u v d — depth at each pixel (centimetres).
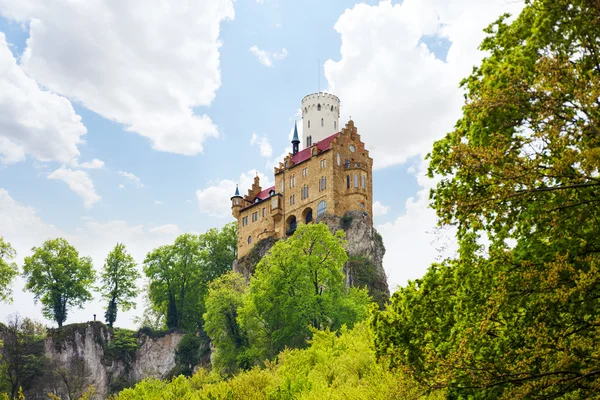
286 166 11638
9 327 9300
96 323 10481
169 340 10912
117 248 11856
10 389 8431
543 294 1484
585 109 1484
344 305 6544
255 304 6556
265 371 3634
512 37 1795
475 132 1708
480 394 1594
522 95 1555
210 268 12269
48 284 10756
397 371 2009
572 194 1570
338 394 2623
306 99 13388
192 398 3566
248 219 12094
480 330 1577
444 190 1777
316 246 6981
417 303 1961
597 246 1549
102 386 9862
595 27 1528
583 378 1434
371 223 10869
